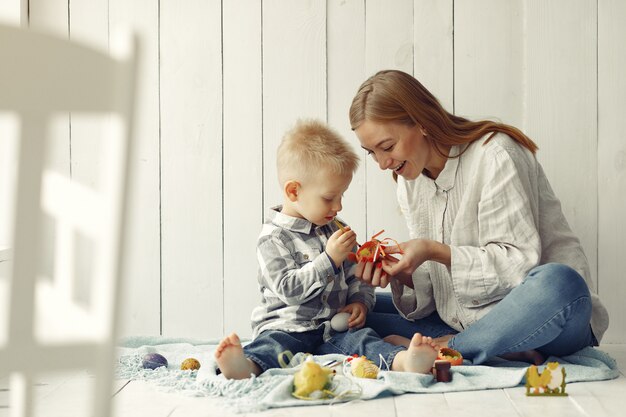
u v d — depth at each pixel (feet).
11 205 2.25
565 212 7.72
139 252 8.01
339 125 7.85
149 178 8.00
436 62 7.74
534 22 7.66
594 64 7.65
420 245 6.02
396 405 4.94
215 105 7.93
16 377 2.50
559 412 4.75
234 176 7.95
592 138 7.67
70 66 2.21
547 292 5.49
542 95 7.68
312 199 6.21
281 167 6.31
